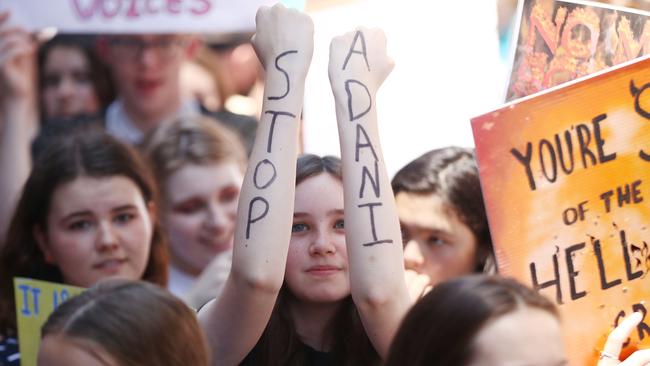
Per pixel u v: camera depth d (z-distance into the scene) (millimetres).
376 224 3908
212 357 3977
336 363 4312
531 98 4148
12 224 6184
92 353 3438
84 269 6027
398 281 3879
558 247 4141
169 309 3574
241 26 7340
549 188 4141
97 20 7512
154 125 7703
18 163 7926
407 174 5465
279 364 4289
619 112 4188
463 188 5371
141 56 8086
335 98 4090
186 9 7367
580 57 4582
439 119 6281
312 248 4199
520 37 4484
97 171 6012
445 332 3186
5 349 6168
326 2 6207
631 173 4184
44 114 8109
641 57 4258
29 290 5457
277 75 4031
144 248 6113
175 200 7176
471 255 5410
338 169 4293
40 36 8070
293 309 4344
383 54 4199
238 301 3867
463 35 6266
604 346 4137
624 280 4168
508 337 3154
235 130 8016
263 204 3852
